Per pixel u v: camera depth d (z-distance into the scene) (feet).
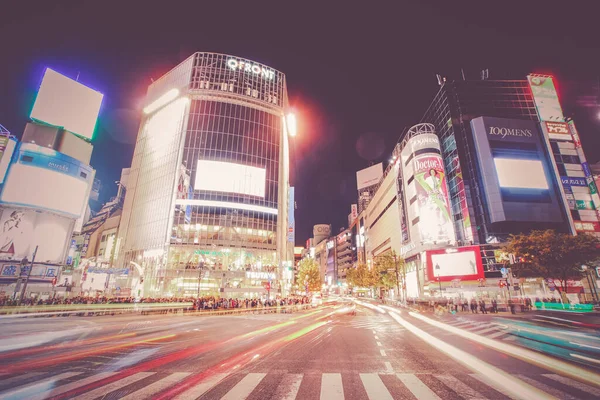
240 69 256.32
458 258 169.89
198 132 227.40
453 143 195.31
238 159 228.22
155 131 252.21
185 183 213.05
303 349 34.47
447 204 185.78
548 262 110.32
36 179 172.35
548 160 183.32
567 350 33.73
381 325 63.10
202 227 204.23
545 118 191.62
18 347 35.37
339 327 58.95
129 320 75.72
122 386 19.98
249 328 56.65
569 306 111.75
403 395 18.31
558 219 170.40
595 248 108.58
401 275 222.89
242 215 214.90
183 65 257.75
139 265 198.18
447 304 130.00
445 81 209.46
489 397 17.98
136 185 245.65
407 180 216.33
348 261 474.08
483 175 179.11
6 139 168.66
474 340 41.57
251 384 20.51
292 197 312.09
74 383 20.65
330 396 18.12
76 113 204.33
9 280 155.43
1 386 19.99
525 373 23.58
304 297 210.59
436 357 29.96
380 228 312.29
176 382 20.95
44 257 169.78
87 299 115.44
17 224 164.04
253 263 204.33
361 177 424.46
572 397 18.01
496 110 196.95
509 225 171.01
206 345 36.81
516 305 111.65
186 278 187.52
